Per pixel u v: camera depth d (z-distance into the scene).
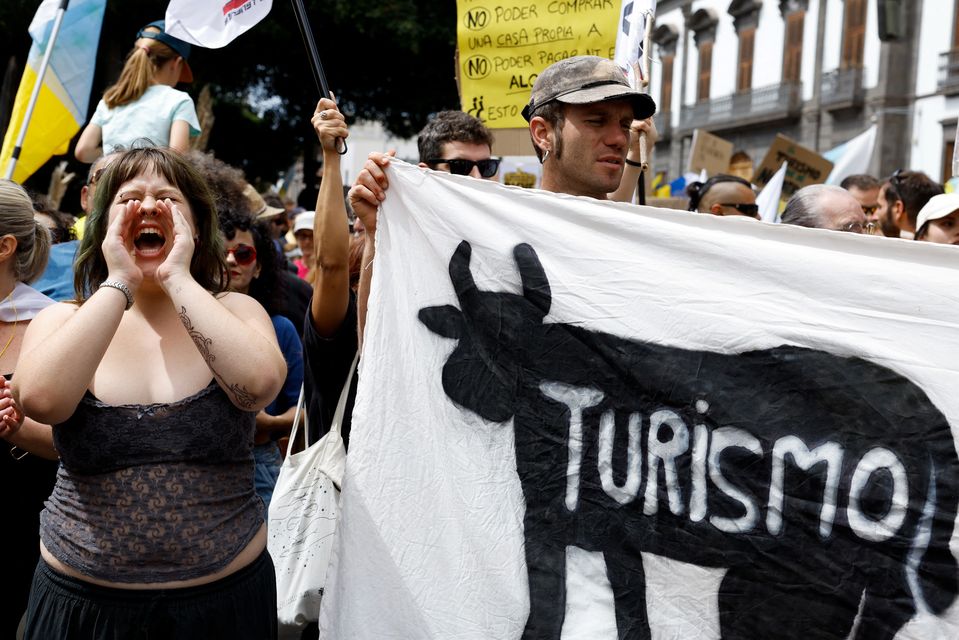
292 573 2.80
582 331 2.53
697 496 2.42
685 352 2.46
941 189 5.78
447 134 3.90
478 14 4.34
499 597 2.46
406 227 2.65
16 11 16.36
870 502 2.33
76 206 12.84
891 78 27.23
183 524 2.33
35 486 3.14
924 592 2.28
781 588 2.35
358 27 17.97
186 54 5.09
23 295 3.30
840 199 3.76
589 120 2.92
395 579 2.49
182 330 2.50
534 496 2.50
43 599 2.37
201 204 2.62
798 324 2.41
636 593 2.42
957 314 2.33
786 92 30.88
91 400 2.34
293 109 21.50
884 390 2.35
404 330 2.60
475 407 2.55
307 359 2.95
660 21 37.84
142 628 2.30
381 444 2.54
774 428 2.39
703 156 9.77
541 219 2.59
